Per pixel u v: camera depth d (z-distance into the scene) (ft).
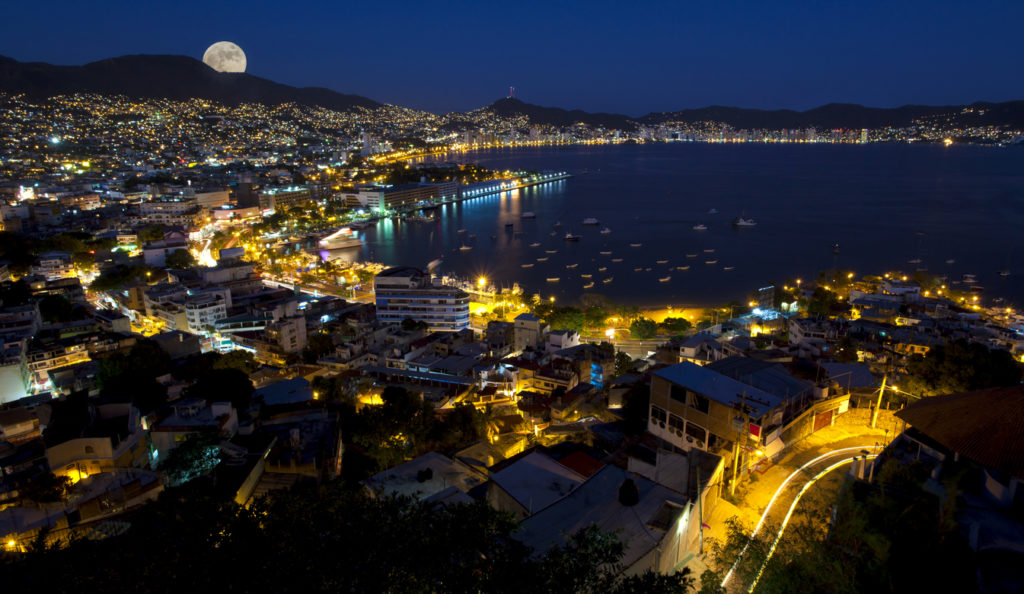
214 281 534.78
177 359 349.00
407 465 155.22
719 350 291.58
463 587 70.95
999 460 108.78
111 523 152.97
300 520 84.17
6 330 353.51
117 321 400.06
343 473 209.77
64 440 177.68
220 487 174.70
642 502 115.85
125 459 185.68
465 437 231.30
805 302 495.41
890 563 90.68
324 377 334.44
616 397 267.18
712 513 128.47
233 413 222.48
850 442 159.84
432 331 461.78
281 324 406.00
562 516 112.47
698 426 166.61
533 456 143.54
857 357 299.38
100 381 294.66
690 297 630.33
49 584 78.74
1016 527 101.60
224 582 75.15
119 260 644.27
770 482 140.97
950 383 200.03
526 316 413.80
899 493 111.14
